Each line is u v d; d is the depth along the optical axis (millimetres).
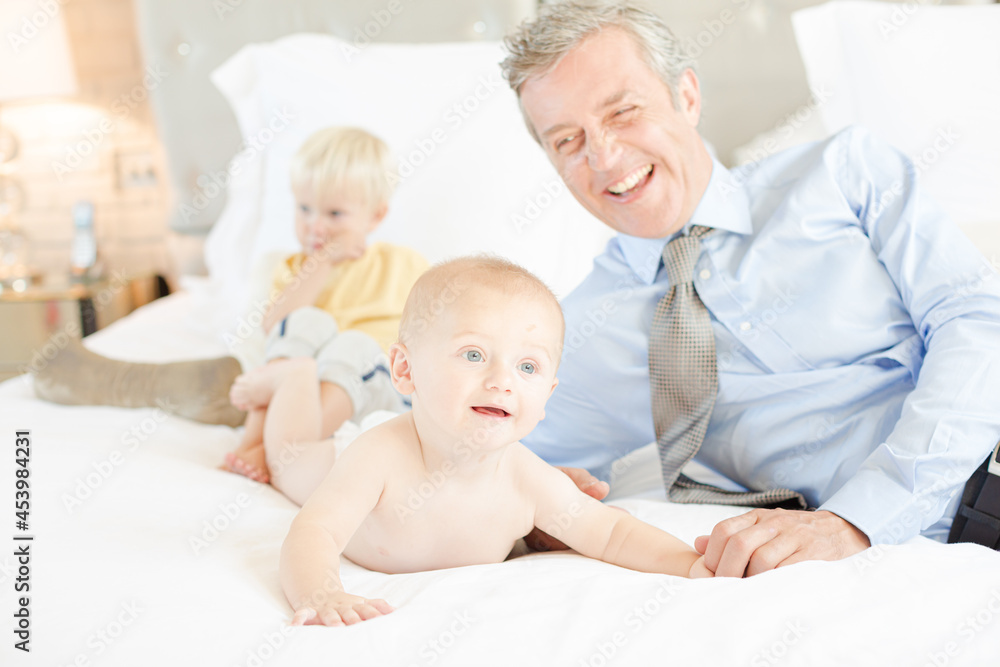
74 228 2863
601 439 1186
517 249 1716
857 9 1856
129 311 2768
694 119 1095
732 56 2180
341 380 1212
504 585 693
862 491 800
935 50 1740
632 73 997
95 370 1395
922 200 1004
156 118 2467
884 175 1035
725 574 729
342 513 741
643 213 1040
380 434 802
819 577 665
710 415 1050
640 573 725
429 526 795
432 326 750
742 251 1062
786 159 1106
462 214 1720
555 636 602
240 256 1934
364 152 1521
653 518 933
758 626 600
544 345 754
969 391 835
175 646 602
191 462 1154
